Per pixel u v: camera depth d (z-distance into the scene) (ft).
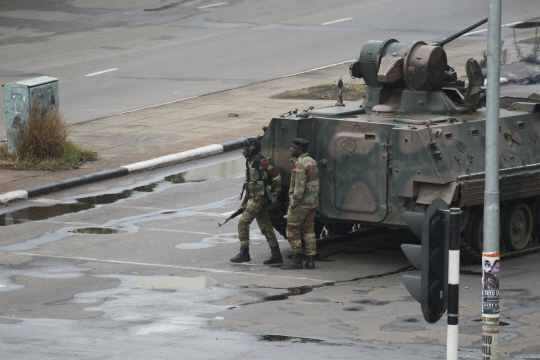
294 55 377.50
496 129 85.81
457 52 369.91
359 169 148.15
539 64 287.28
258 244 163.32
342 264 149.38
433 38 395.14
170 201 196.75
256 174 146.30
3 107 297.53
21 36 432.25
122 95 316.40
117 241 163.73
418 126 143.64
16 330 110.42
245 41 409.08
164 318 118.42
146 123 275.59
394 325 114.52
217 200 197.47
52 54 390.63
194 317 119.03
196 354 98.32
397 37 399.65
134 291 132.87
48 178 213.25
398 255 155.43
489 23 85.87
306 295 130.52
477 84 152.87
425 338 108.27
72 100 309.63
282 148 155.22
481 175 144.25
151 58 379.55
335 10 472.44
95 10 498.69
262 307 124.06
